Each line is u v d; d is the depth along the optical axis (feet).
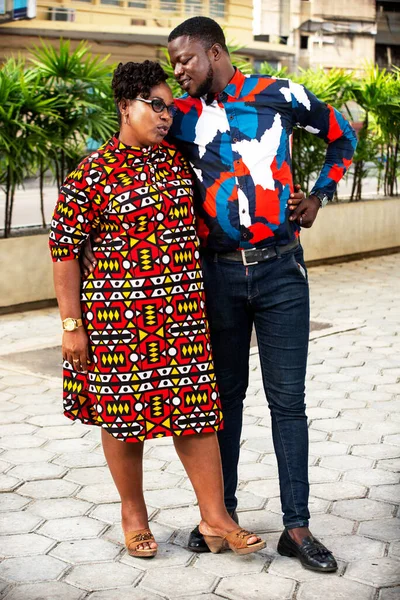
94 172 8.93
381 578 9.39
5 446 13.57
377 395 16.05
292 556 9.91
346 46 113.91
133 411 9.21
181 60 9.09
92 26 83.15
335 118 9.83
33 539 10.43
